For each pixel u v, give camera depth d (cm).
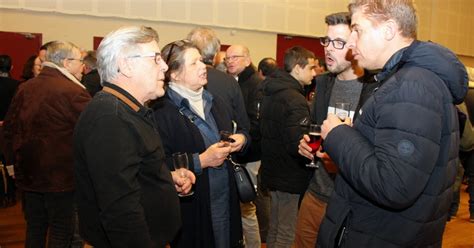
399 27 122
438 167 121
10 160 274
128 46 144
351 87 195
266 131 260
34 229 268
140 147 141
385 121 115
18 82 435
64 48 265
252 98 346
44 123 255
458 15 948
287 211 259
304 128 226
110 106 138
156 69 149
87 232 148
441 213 127
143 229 136
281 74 262
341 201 134
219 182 205
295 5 720
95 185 134
